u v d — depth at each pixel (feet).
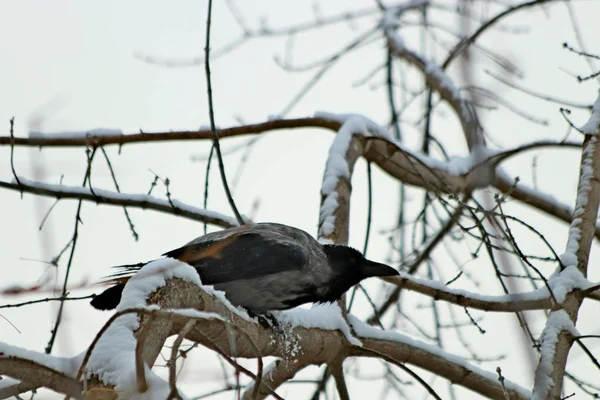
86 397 18.40
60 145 44.62
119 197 42.50
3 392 27.09
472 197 45.27
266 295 38.27
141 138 46.34
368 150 48.06
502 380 27.89
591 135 38.55
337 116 49.19
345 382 37.14
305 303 39.37
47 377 22.15
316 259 39.52
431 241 48.78
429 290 38.99
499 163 50.47
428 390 30.71
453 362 39.09
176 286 25.44
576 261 35.32
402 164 48.96
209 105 34.99
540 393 30.71
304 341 34.24
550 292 32.45
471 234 35.55
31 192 41.70
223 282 37.50
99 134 45.44
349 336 36.14
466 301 38.42
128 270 35.19
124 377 19.75
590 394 33.99
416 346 38.93
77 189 42.09
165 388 18.97
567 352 31.83
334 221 43.24
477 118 38.93
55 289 18.90
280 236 39.17
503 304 37.27
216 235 38.29
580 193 37.29
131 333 22.16
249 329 30.83
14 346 22.30
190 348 19.99
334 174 44.88
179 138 47.42
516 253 33.42
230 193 34.94
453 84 56.08
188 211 43.04
